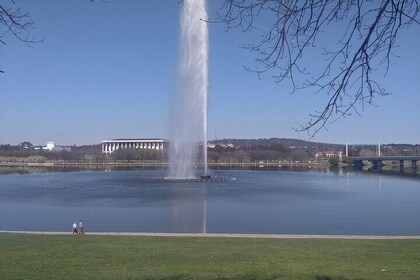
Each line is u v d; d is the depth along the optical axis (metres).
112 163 173.50
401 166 141.50
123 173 108.00
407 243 20.38
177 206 42.44
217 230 30.14
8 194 56.91
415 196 54.00
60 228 31.52
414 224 32.88
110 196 52.25
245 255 17.20
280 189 62.84
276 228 30.91
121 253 17.47
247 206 42.62
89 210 40.28
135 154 176.75
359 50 6.13
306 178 92.38
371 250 18.39
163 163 171.00
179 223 32.91
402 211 39.84
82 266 15.17
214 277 13.52
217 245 19.66
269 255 17.22
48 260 16.08
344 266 15.21
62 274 13.87
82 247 18.78
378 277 13.56
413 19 5.89
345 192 59.69
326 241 21.14
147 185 67.88
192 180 77.62
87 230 30.06
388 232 29.73
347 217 36.12
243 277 13.52
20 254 17.17
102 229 30.53
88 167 155.12
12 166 165.25
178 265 15.37
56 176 98.81
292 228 30.98
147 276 13.62
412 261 16.11
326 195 55.03
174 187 64.19
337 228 31.12
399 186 71.50
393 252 17.92
